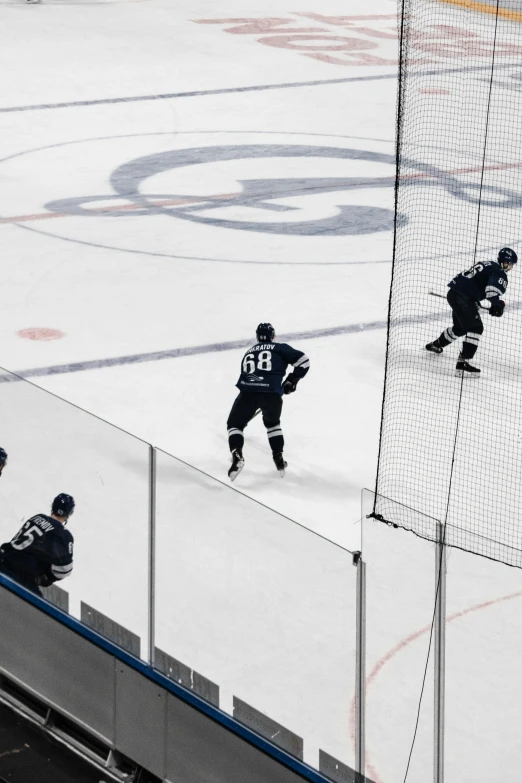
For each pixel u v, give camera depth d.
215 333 40.97
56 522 21.36
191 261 49.22
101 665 21.16
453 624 16.09
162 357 38.53
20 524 22.38
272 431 29.86
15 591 22.75
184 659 19.56
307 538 17.06
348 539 27.02
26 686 22.91
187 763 19.97
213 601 18.72
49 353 38.62
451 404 35.22
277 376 29.75
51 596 22.05
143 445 19.28
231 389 36.00
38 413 21.08
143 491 19.44
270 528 17.50
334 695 17.39
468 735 16.42
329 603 17.06
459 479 30.42
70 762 21.53
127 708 20.83
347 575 16.73
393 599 16.44
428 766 16.80
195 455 31.38
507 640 15.72
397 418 34.06
